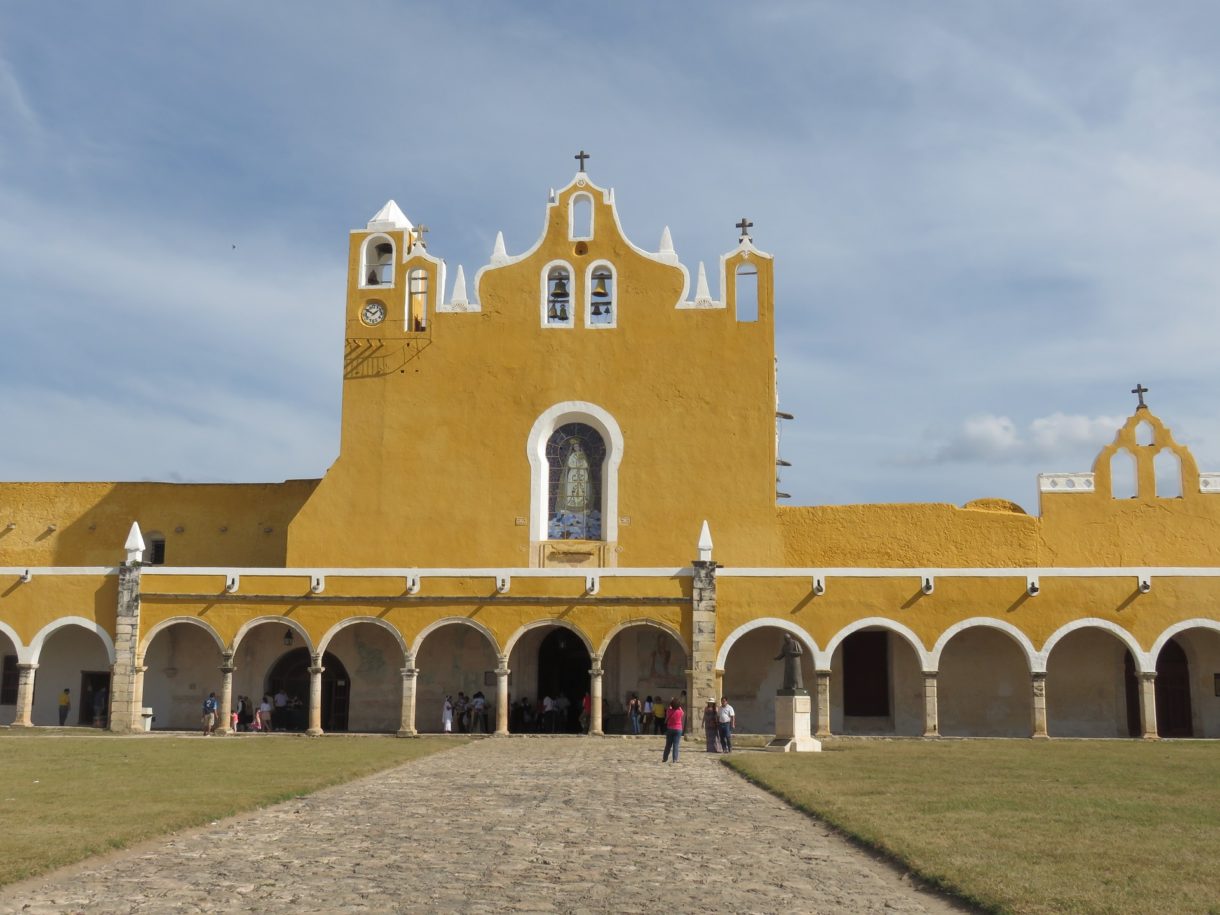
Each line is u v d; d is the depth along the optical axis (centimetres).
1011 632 4097
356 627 4491
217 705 4441
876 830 1766
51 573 4353
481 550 4519
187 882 1424
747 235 4694
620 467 4541
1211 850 1582
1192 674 4294
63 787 2297
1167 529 4444
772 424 4531
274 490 5028
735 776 2720
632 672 4372
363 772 2681
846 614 4134
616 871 1512
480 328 4684
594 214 4738
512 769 2852
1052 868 1459
